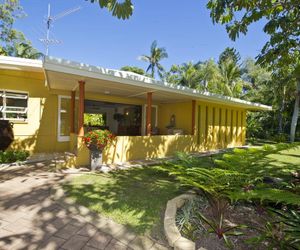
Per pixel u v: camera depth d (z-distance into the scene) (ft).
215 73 65.82
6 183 13.88
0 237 7.76
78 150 19.22
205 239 8.06
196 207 10.43
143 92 26.21
